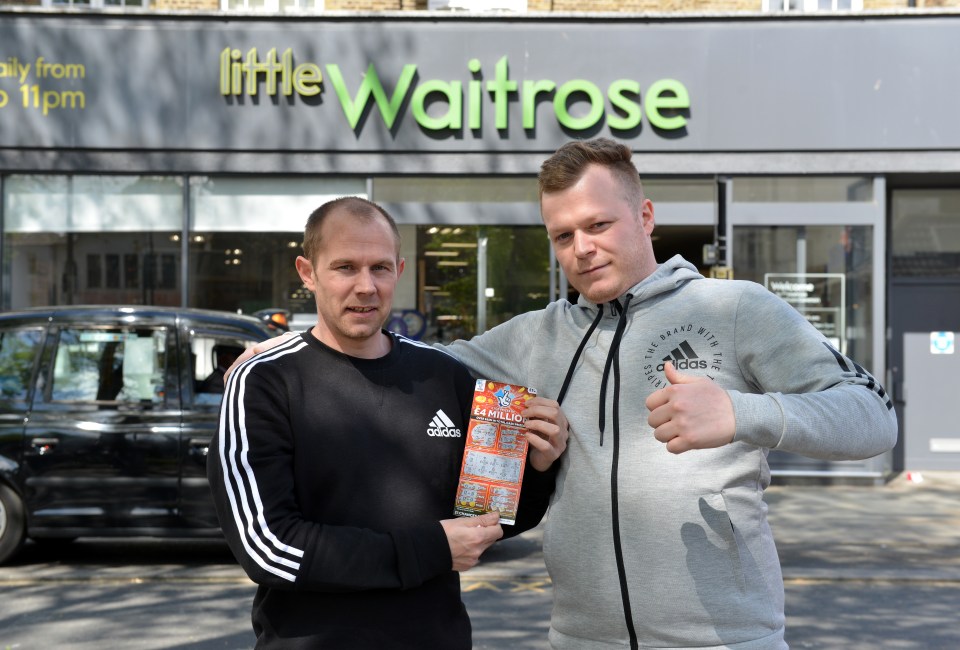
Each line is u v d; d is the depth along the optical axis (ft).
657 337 6.86
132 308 21.77
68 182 32.55
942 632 16.51
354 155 32.45
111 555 22.79
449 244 32.83
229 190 32.76
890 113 31.94
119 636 16.11
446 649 6.66
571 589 6.84
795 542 23.77
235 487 6.36
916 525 25.77
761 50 31.96
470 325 32.81
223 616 17.38
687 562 6.45
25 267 32.63
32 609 17.84
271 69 32.04
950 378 34.96
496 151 32.35
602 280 6.97
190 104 32.19
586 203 6.86
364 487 6.67
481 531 6.53
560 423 6.87
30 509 20.65
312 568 6.21
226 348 21.50
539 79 32.24
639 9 33.14
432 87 32.04
